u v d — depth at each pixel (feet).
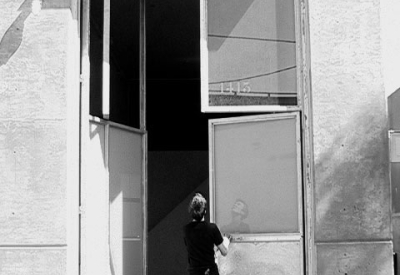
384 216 22.33
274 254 23.77
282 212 23.91
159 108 46.21
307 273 23.17
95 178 24.79
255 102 24.26
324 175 22.56
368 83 22.79
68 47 23.21
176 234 43.06
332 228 22.35
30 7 23.27
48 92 23.04
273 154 24.25
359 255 22.21
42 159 22.82
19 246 22.50
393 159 22.82
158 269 42.55
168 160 45.03
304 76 23.71
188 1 31.17
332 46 22.94
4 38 23.25
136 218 27.66
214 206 24.88
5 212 22.65
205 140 45.39
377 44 22.89
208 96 24.39
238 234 24.32
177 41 37.58
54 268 22.39
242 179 24.59
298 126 23.86
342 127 22.70
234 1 24.72
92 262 24.29
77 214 23.39
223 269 24.39
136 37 28.84
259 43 24.47
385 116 22.66
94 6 25.39
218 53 24.54
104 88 25.76
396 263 23.16
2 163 22.84
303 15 23.94
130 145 27.50
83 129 23.94
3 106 23.04
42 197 22.67
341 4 23.03
